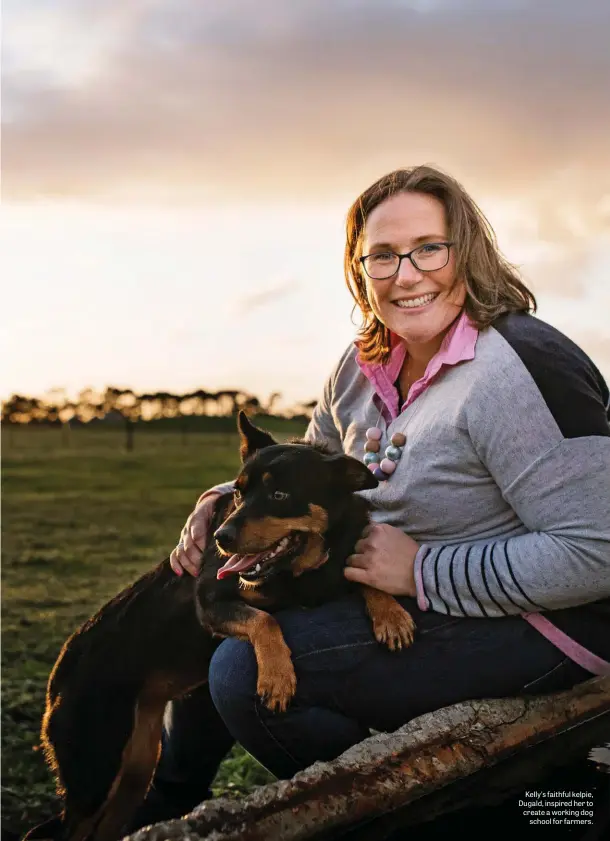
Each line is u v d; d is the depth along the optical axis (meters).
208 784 3.14
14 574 6.46
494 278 2.56
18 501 8.27
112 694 2.93
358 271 2.82
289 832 2.07
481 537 2.43
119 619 3.01
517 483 2.25
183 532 3.02
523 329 2.39
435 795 2.26
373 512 2.73
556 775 2.36
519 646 2.34
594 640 2.35
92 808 2.90
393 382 2.74
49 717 2.96
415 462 2.46
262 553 2.63
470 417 2.31
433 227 2.48
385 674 2.37
